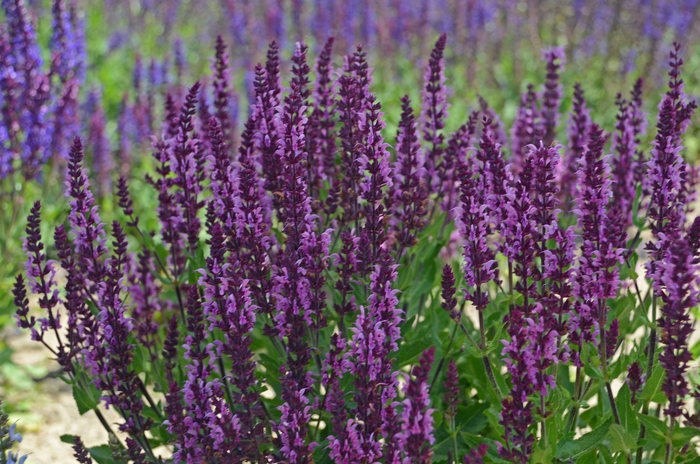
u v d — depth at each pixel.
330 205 1.90
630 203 1.98
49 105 2.41
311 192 1.95
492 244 1.87
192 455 1.79
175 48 3.21
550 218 1.78
